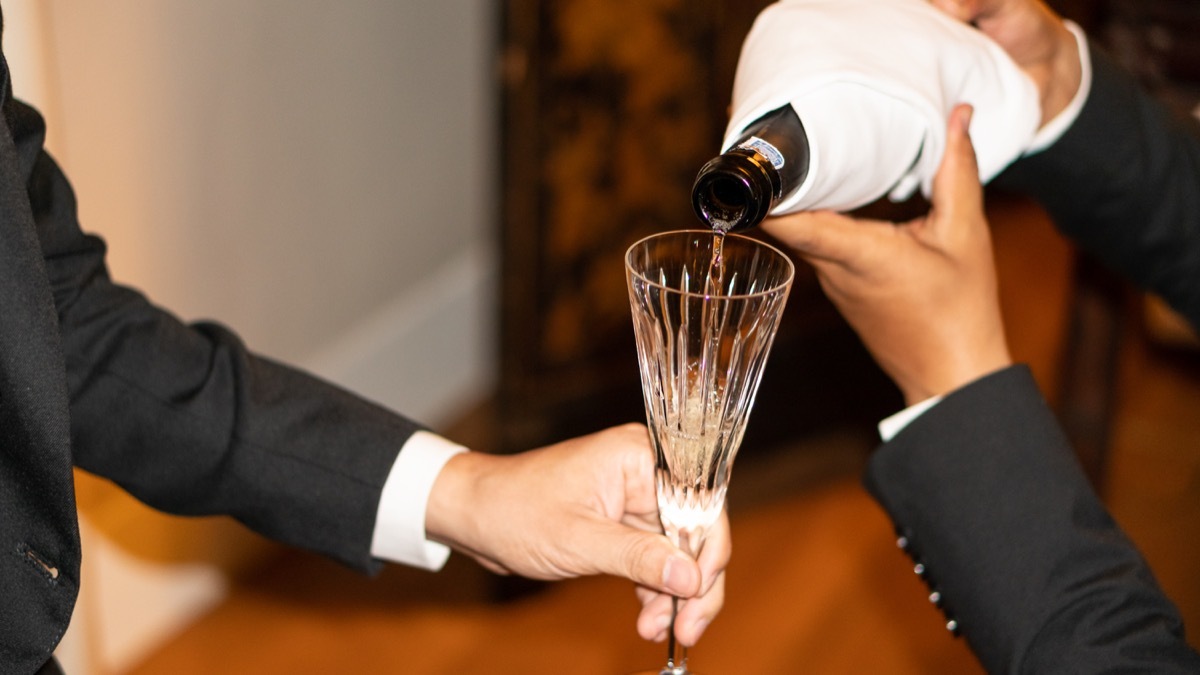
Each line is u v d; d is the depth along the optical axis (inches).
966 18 42.1
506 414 91.6
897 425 39.7
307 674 83.4
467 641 87.0
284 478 42.0
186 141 80.6
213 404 42.0
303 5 88.1
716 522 39.0
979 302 38.4
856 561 97.3
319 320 98.2
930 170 38.4
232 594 90.7
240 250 88.1
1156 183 47.1
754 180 31.5
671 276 35.3
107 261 76.4
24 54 60.1
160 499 42.9
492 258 118.3
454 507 41.6
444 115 108.1
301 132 91.3
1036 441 37.0
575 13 83.3
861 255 37.1
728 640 88.0
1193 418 117.3
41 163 39.7
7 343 31.8
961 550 36.8
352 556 43.0
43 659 34.2
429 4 102.6
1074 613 34.9
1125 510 104.5
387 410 44.4
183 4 77.5
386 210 103.0
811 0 39.3
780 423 102.0
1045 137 45.4
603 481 40.3
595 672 84.4
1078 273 84.8
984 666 37.0
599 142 88.5
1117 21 74.0
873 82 35.4
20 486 33.3
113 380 41.4
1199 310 49.5
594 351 93.9
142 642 84.7
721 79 94.2
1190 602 92.5
